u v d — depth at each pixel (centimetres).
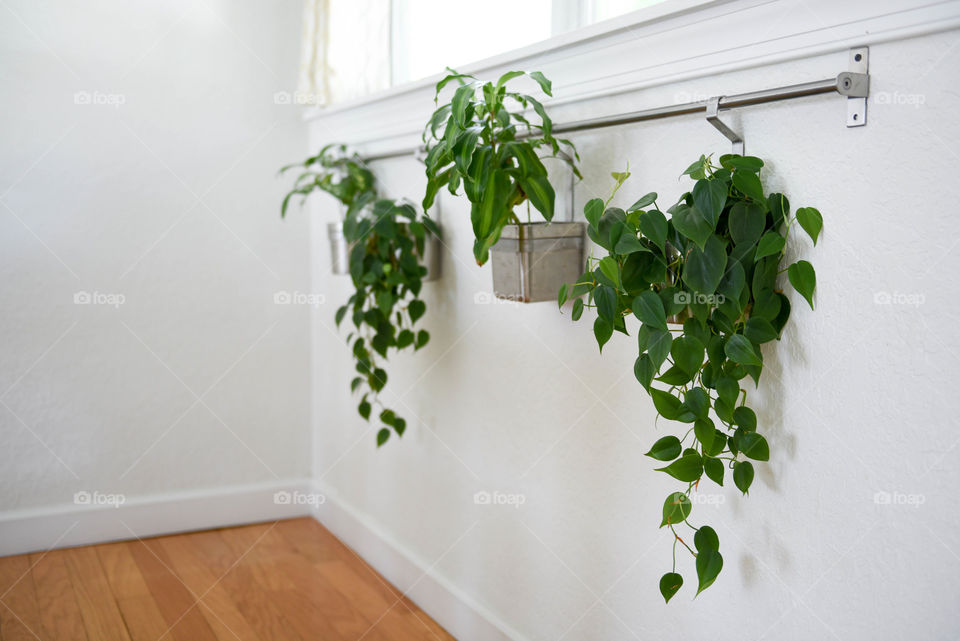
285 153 289
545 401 175
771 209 120
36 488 262
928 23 101
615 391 156
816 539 119
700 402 119
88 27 259
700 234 111
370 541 252
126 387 272
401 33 239
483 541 199
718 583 136
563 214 167
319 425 293
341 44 253
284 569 249
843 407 115
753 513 129
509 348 186
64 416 264
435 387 217
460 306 204
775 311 119
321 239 284
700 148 135
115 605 221
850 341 113
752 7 121
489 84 148
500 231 147
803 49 116
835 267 115
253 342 289
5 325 256
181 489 282
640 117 138
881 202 109
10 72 251
